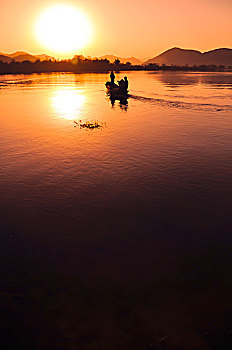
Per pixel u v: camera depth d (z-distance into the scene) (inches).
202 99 1162.6
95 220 265.9
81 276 193.9
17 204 297.0
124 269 200.1
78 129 647.1
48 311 165.8
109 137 569.9
